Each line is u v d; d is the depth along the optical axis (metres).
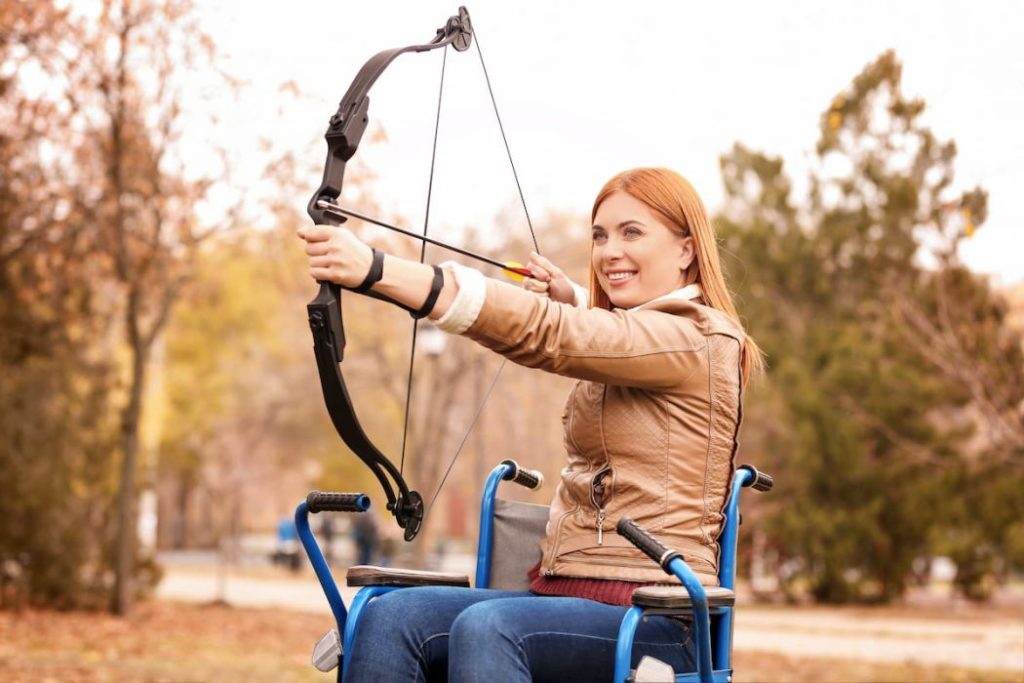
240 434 28.27
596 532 2.57
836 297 17.11
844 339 16.14
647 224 2.73
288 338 27.75
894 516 16.16
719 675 2.51
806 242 16.92
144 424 21.78
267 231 13.19
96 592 12.59
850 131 15.63
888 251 15.37
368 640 2.54
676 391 2.54
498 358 17.11
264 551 34.06
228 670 7.80
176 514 38.03
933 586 22.47
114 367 13.20
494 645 2.32
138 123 11.87
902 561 16.41
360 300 18.86
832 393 16.03
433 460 17.80
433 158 2.67
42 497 12.05
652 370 2.48
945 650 10.54
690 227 2.73
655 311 2.58
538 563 2.90
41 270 12.06
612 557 2.53
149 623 11.33
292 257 14.38
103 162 12.02
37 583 12.19
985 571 15.74
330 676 7.63
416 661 2.53
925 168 15.15
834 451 15.70
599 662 2.42
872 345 15.81
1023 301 13.77
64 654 8.39
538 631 2.37
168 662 8.17
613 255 2.75
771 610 16.00
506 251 12.30
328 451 29.75
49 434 12.27
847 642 11.38
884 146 15.49
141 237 12.13
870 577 16.59
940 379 15.19
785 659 9.39
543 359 2.44
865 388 15.85
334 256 2.30
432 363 17.36
